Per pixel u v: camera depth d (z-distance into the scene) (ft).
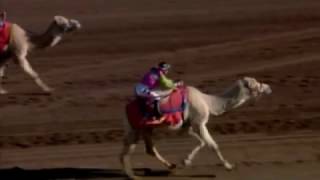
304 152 67.10
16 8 153.48
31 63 106.83
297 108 81.25
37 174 63.16
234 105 60.90
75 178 61.87
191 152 63.05
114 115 80.28
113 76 97.45
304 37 118.21
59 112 81.82
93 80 95.55
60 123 78.07
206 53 109.60
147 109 58.59
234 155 66.59
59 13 146.72
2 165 65.77
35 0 163.73
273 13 139.54
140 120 58.70
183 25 131.03
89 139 72.90
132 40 120.37
